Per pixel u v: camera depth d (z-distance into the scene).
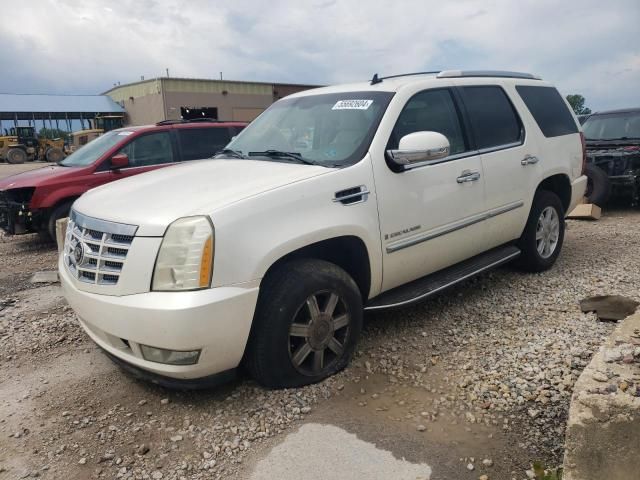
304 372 3.32
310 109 4.33
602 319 4.10
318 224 3.23
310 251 3.43
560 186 5.68
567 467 2.24
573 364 3.41
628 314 4.08
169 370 2.91
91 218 3.21
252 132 4.62
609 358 2.47
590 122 10.29
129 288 2.91
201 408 3.19
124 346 3.08
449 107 4.37
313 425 2.97
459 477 2.55
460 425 2.94
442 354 3.75
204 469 2.68
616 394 2.19
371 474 2.59
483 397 3.18
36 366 3.87
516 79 5.26
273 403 3.18
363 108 3.97
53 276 6.19
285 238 3.07
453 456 2.69
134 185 3.62
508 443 2.77
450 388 3.31
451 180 4.13
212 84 37.25
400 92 4.01
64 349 4.13
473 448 2.75
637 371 2.35
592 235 7.19
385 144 3.73
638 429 2.11
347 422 2.99
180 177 3.67
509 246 5.11
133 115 40.28
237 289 2.89
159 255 2.85
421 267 4.03
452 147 4.29
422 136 3.57
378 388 3.35
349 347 3.53
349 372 3.53
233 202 2.98
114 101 43.28
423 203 3.90
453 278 4.27
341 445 2.80
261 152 4.13
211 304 2.79
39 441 2.96
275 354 3.14
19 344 4.25
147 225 2.90
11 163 31.31
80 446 2.90
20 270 6.72
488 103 4.76
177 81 35.94
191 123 8.95
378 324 4.29
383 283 3.77
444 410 3.08
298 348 3.27
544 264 5.39
